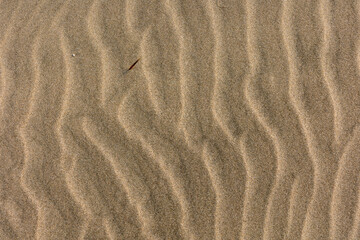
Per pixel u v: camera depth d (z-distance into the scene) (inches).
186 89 65.1
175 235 63.2
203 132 64.4
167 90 65.1
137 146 64.2
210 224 63.2
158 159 64.0
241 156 63.9
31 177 63.9
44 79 65.4
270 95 64.9
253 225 63.2
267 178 63.7
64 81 65.4
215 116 64.6
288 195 63.5
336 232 63.1
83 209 63.4
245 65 65.5
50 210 63.4
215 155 64.0
